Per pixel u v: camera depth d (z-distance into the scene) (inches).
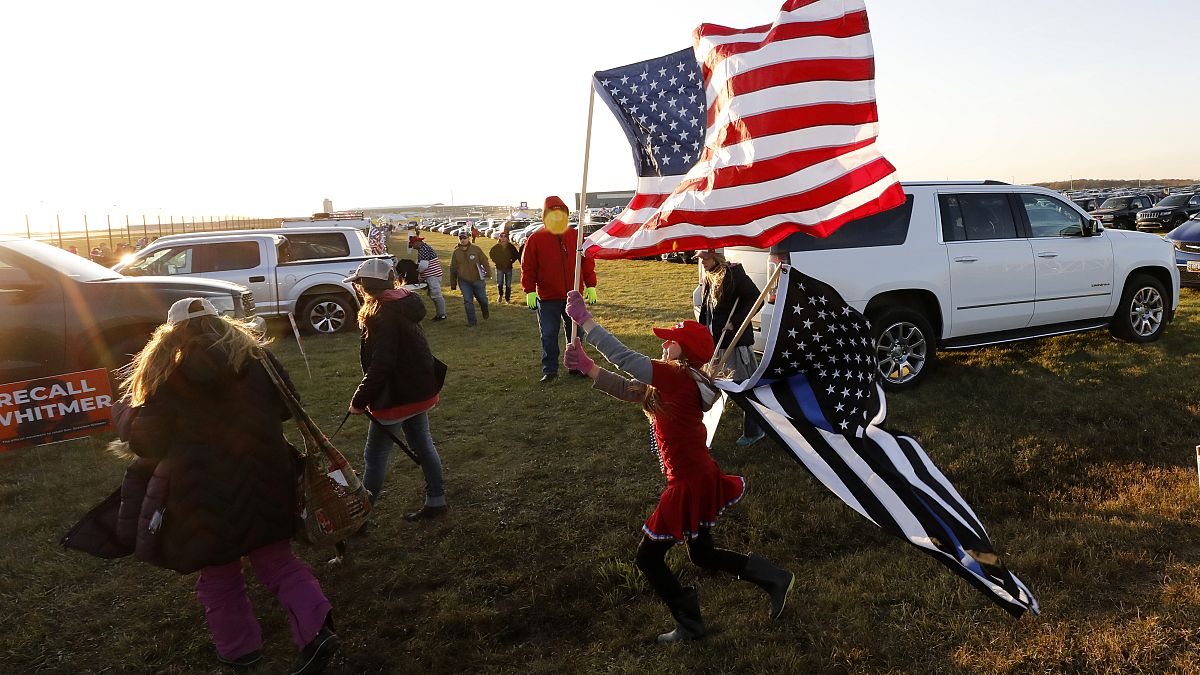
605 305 544.1
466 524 169.2
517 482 193.9
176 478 107.0
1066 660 108.0
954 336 264.8
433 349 397.4
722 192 125.9
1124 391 239.5
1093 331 330.3
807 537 154.5
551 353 299.6
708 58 133.6
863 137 123.9
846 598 128.1
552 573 146.4
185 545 107.2
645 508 172.2
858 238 249.0
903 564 138.3
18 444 214.1
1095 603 122.9
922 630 118.3
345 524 120.9
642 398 116.6
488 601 138.4
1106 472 178.1
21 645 128.9
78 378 223.0
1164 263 304.5
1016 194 278.2
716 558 121.5
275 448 114.1
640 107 132.9
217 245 455.8
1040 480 177.3
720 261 181.6
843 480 113.9
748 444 208.4
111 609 140.8
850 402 122.1
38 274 251.0
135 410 107.5
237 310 274.1
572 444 221.9
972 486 175.2
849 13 123.3
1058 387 247.6
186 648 126.8
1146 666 105.7
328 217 1644.9
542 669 117.1
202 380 106.6
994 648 112.3
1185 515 150.9
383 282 157.5
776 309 121.7
